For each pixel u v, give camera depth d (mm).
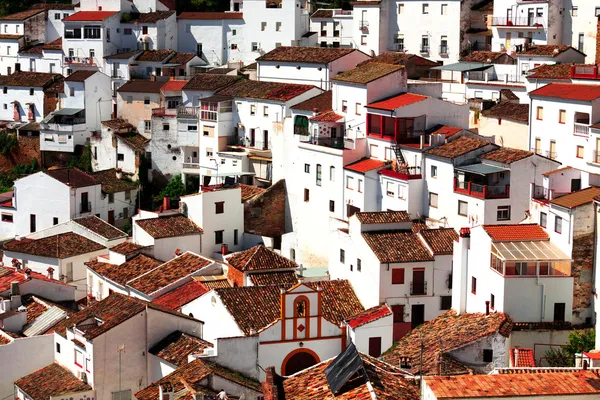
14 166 182750
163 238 128250
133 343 93938
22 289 111062
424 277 104500
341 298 106562
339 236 111250
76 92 179625
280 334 92312
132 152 166625
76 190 150750
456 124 130875
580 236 93188
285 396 67438
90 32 192500
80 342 94500
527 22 159625
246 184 151750
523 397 56531
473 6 168625
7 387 98250
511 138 135125
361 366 66188
